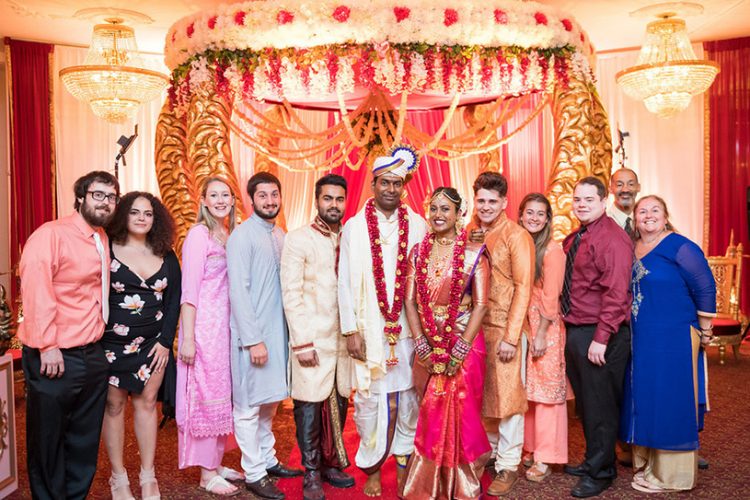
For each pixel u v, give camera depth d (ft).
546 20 16.07
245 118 19.02
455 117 25.61
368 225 9.82
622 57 26.00
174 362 10.02
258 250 10.02
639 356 10.02
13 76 23.73
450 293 9.45
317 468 9.91
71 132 24.94
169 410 10.25
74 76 18.83
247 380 9.98
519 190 25.89
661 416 9.82
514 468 10.20
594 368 10.01
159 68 25.93
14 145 23.84
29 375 8.70
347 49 15.40
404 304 9.85
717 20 22.35
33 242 8.56
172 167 18.69
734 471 10.88
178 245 18.19
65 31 22.95
